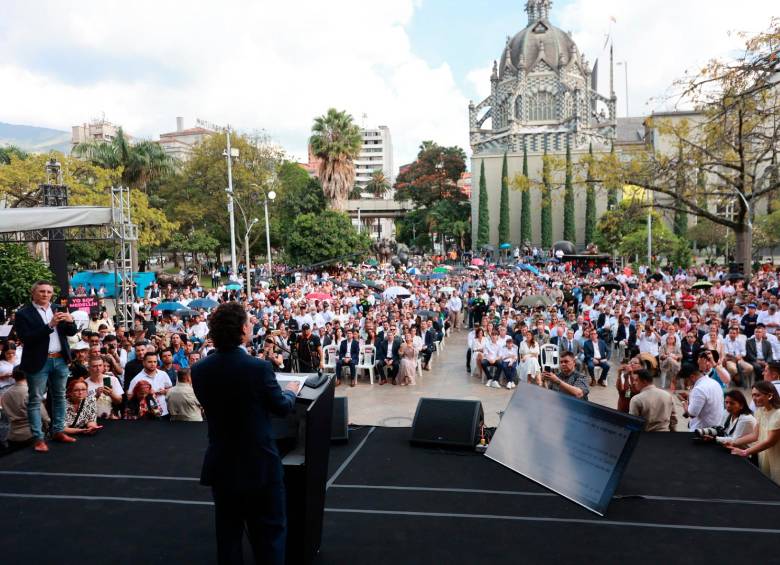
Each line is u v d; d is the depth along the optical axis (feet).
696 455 16.21
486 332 47.80
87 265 129.49
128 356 35.12
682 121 67.05
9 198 104.63
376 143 521.24
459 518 12.30
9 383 25.36
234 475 9.14
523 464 14.80
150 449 16.43
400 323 49.90
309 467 10.20
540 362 44.01
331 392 11.55
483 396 40.27
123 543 11.16
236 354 9.44
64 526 11.85
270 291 84.94
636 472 14.90
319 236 135.54
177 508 12.65
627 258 151.53
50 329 16.03
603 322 54.44
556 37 221.25
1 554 10.73
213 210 146.51
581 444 13.69
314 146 149.07
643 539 11.29
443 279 100.32
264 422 9.42
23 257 49.19
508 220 199.11
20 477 14.35
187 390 20.31
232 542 9.37
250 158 145.69
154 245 140.15
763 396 15.61
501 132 221.25
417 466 15.53
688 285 77.46
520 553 10.80
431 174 241.35
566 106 212.84
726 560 10.43
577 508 12.72
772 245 141.69
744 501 13.01
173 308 58.70
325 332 46.98
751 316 45.01
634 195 73.67
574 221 197.77
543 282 87.86
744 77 48.11
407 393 41.45
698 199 69.00
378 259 189.06
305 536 10.18
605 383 42.60
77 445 16.80
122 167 118.01
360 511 12.67
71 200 104.17
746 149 63.05
